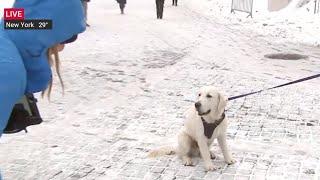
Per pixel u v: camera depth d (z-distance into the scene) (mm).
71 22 1979
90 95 8391
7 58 1833
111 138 6160
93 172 5086
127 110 7488
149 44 13867
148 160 5402
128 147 5824
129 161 5379
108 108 7602
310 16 19359
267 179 4891
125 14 21125
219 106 4824
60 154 5605
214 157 5449
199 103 4719
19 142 5973
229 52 12930
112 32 15805
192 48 13406
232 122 6812
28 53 1942
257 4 23672
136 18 19719
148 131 6441
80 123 6801
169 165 5250
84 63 11078
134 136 6234
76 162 5359
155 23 18266
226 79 9719
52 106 7641
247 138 6129
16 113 2158
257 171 5090
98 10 22781
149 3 26203
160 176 4965
